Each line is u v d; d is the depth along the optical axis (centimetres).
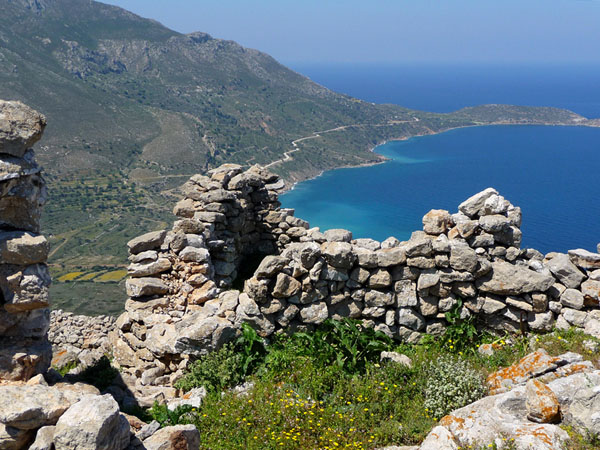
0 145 781
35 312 857
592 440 750
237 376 1034
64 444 578
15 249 788
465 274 1184
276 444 820
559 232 12438
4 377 807
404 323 1209
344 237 1384
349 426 870
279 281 1139
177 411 893
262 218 1894
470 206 1271
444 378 949
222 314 1162
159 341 1118
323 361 1053
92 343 1587
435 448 761
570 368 917
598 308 1170
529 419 811
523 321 1196
